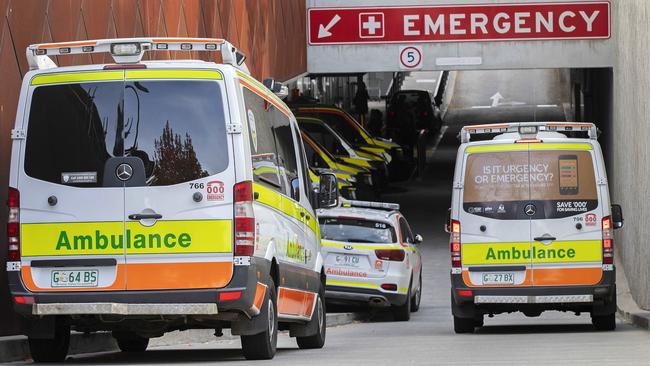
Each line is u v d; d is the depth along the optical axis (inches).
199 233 968.9
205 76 981.8
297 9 3176.7
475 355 1121.4
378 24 3329.2
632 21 2504.9
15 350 1074.1
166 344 1400.1
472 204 1557.6
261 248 1011.3
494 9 3309.5
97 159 977.5
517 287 1541.6
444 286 2642.7
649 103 2094.0
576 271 1536.7
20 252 979.3
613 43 3265.3
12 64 1173.7
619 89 2955.2
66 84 987.3
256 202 1007.0
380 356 1123.3
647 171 2102.6
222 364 995.9
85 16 1423.5
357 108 5162.4
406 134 4717.0
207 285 967.0
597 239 1536.7
